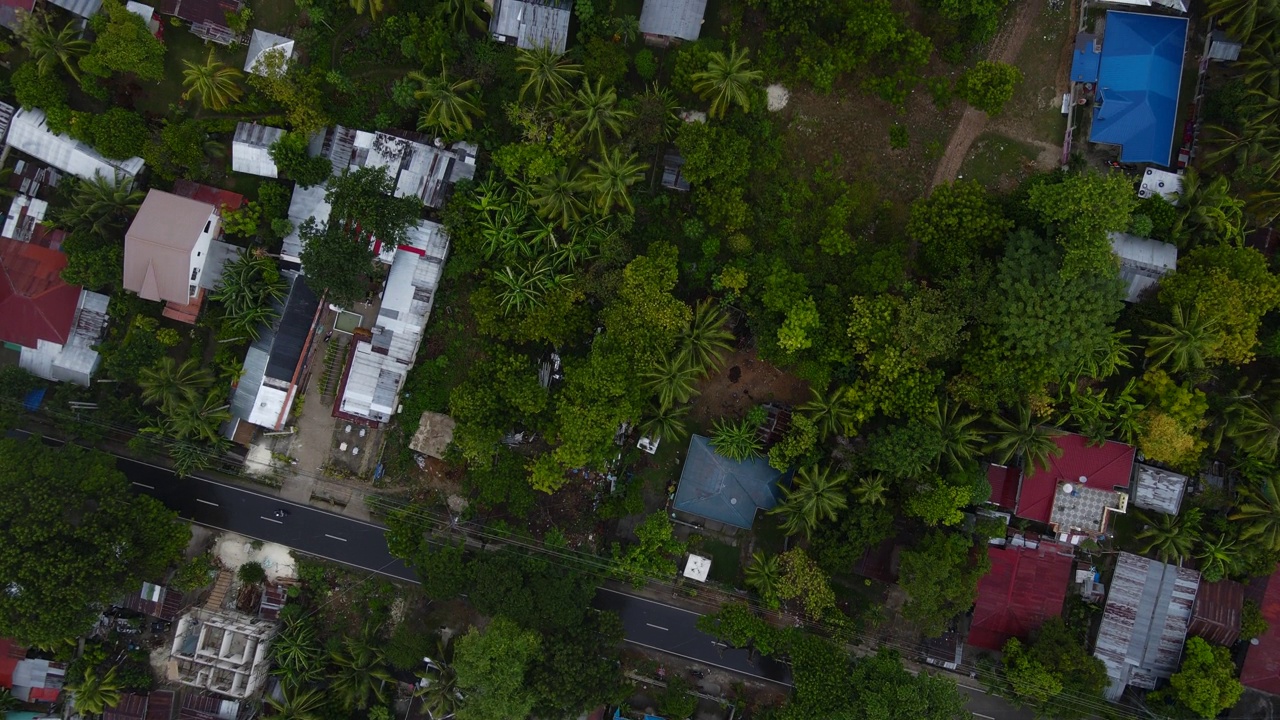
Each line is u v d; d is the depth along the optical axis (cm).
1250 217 4403
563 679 4144
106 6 4344
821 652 4238
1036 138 4597
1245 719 4519
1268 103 4231
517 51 4422
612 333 4334
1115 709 4388
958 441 4256
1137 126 4381
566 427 4262
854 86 4597
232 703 4559
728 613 4412
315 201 4597
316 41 4534
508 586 4247
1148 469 4522
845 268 4453
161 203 4425
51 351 4594
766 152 4516
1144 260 4366
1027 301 4000
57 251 4584
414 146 4544
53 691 4522
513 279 4419
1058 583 4550
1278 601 4456
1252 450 4306
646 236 4597
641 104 4325
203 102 4459
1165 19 4394
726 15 4603
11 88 4506
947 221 4162
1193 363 4225
